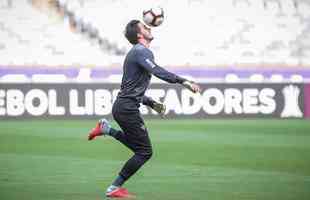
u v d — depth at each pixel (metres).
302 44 60.81
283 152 31.56
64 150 32.25
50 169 25.66
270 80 58.56
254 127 44.56
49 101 49.41
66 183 22.14
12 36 58.38
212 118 50.88
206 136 38.94
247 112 51.31
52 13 59.31
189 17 60.53
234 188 21.19
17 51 58.00
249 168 26.20
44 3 59.28
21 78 55.34
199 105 50.78
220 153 31.12
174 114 50.50
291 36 61.00
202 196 19.62
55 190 20.66
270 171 25.34
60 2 59.44
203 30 60.22
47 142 35.59
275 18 61.34
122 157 29.75
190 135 39.50
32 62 57.91
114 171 25.20
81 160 28.58
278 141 36.34
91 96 49.69
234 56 59.69
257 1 61.62
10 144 34.59
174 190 20.75
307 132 41.50
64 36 59.03
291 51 60.34
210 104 50.88
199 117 50.69
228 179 23.23
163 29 59.78
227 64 58.81
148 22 19.94
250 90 51.28
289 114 51.81
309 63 59.94
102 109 49.78
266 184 22.08
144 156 18.91
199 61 59.19
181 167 26.47
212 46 59.78
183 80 17.61
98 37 59.22
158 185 21.83
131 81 18.62
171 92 50.41
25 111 49.25
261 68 58.88
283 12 61.62
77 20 59.44
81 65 56.78
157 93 50.22
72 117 49.59
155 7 19.95
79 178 23.33
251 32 60.72
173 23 60.12
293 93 51.81
